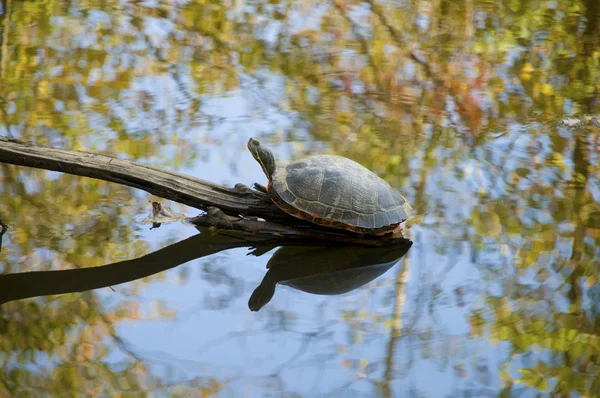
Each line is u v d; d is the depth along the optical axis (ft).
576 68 43.21
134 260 23.79
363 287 22.70
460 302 21.68
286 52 45.39
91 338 19.80
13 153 24.12
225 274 23.24
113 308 21.18
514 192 28.86
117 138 32.45
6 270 22.80
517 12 53.21
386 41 47.80
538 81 41.32
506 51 46.16
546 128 35.12
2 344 19.43
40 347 19.35
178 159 30.66
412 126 35.35
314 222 24.25
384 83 40.70
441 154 32.35
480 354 19.21
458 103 38.11
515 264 23.76
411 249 24.89
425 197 28.40
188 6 53.01
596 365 18.76
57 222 25.86
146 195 28.14
